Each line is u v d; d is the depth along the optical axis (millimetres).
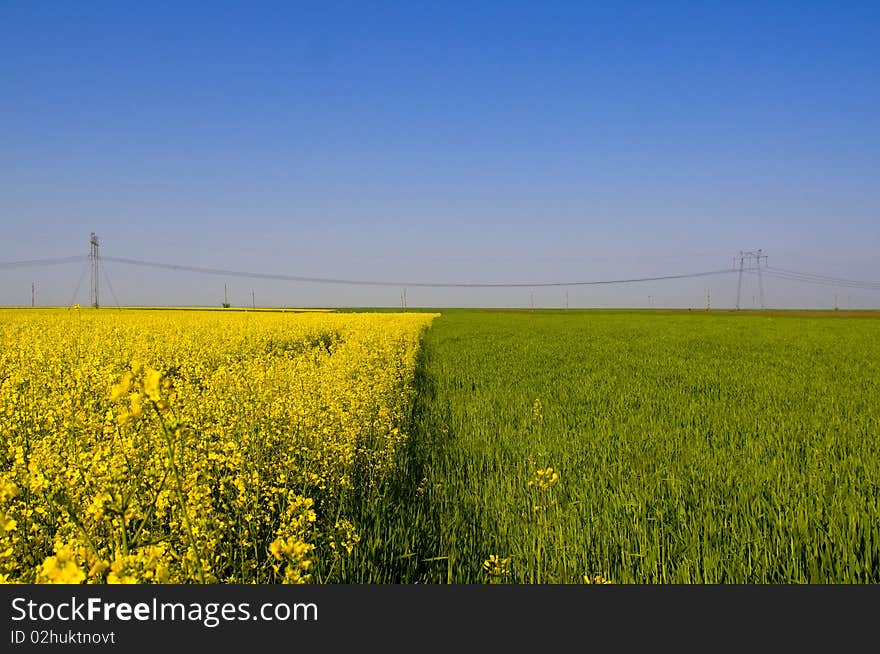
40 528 4594
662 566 5250
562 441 9570
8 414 7699
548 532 5875
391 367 15469
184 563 4215
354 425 8320
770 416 11797
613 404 13016
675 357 24609
